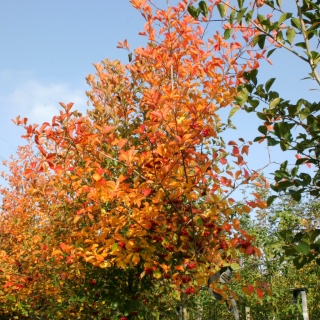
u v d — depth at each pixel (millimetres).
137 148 6758
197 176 5285
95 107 7758
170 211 5637
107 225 5602
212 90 5434
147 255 5227
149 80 6277
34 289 9133
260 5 4426
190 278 5508
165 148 5008
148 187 5434
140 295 6984
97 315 7562
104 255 5207
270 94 3836
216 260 5273
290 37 3859
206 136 5375
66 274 7586
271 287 10836
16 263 10562
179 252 5621
